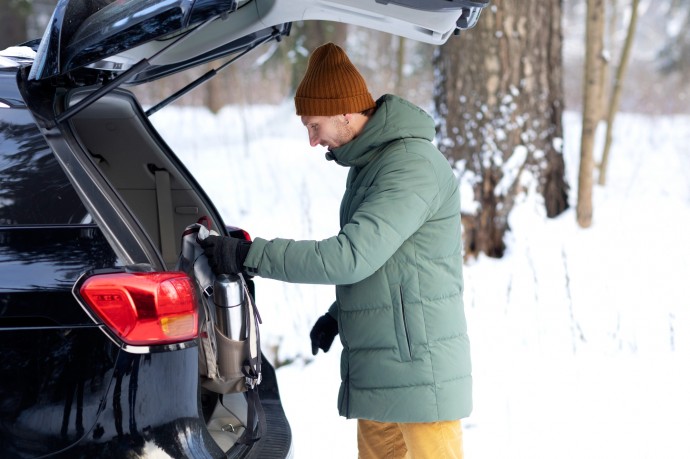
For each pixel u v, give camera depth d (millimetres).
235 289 2467
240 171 9625
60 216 2178
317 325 3014
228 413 2650
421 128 2600
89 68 2654
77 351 2109
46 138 2260
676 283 5578
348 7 2350
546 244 6215
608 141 8594
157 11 2090
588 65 6629
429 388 2570
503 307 5312
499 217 6273
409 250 2566
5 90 2334
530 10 6363
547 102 6527
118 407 2104
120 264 2156
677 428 3852
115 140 3068
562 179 6738
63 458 2104
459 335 2646
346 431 3914
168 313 2135
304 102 2584
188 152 11305
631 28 8367
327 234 6688
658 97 18281
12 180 2203
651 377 4375
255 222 7062
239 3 2570
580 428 3889
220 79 15555
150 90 16125
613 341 4820
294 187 8539
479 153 6320
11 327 2121
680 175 9703
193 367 2211
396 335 2568
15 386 2119
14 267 2137
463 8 2244
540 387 4312
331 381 4438
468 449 3721
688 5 25234
